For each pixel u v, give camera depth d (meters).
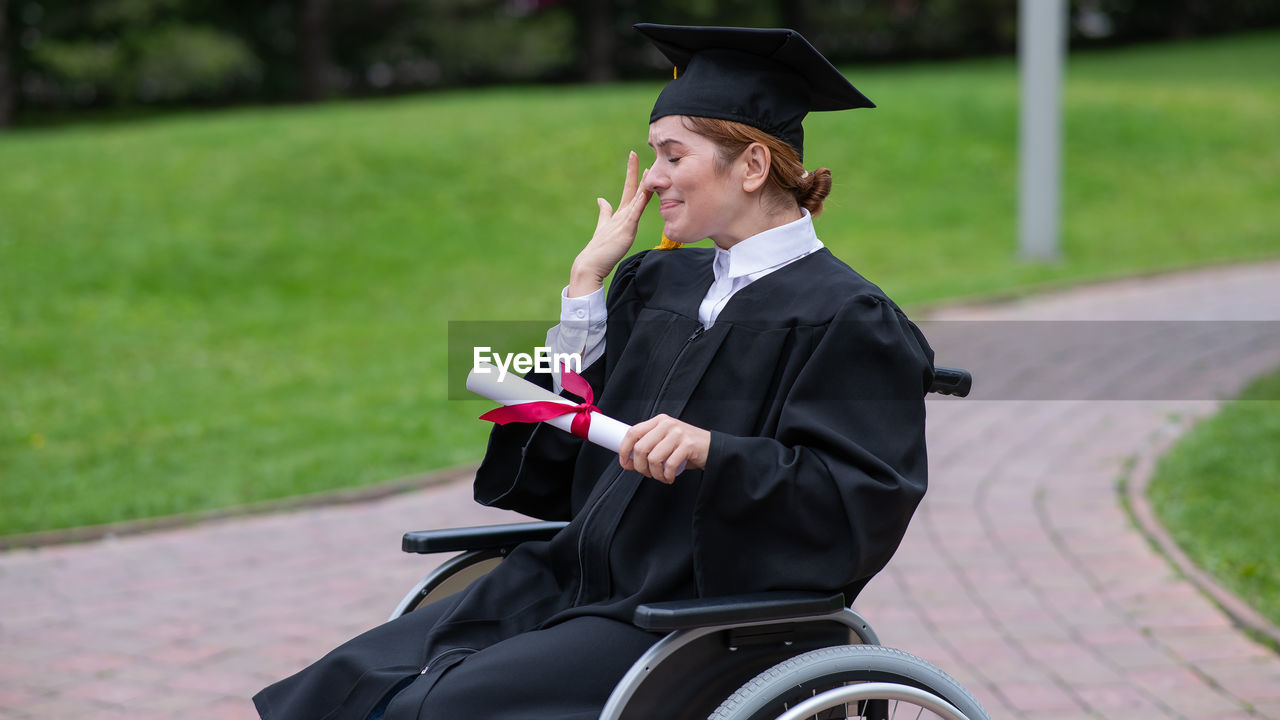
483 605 3.99
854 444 3.45
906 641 7.28
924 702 3.47
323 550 9.44
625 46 68.19
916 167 30.30
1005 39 68.06
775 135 3.79
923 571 8.48
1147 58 56.59
